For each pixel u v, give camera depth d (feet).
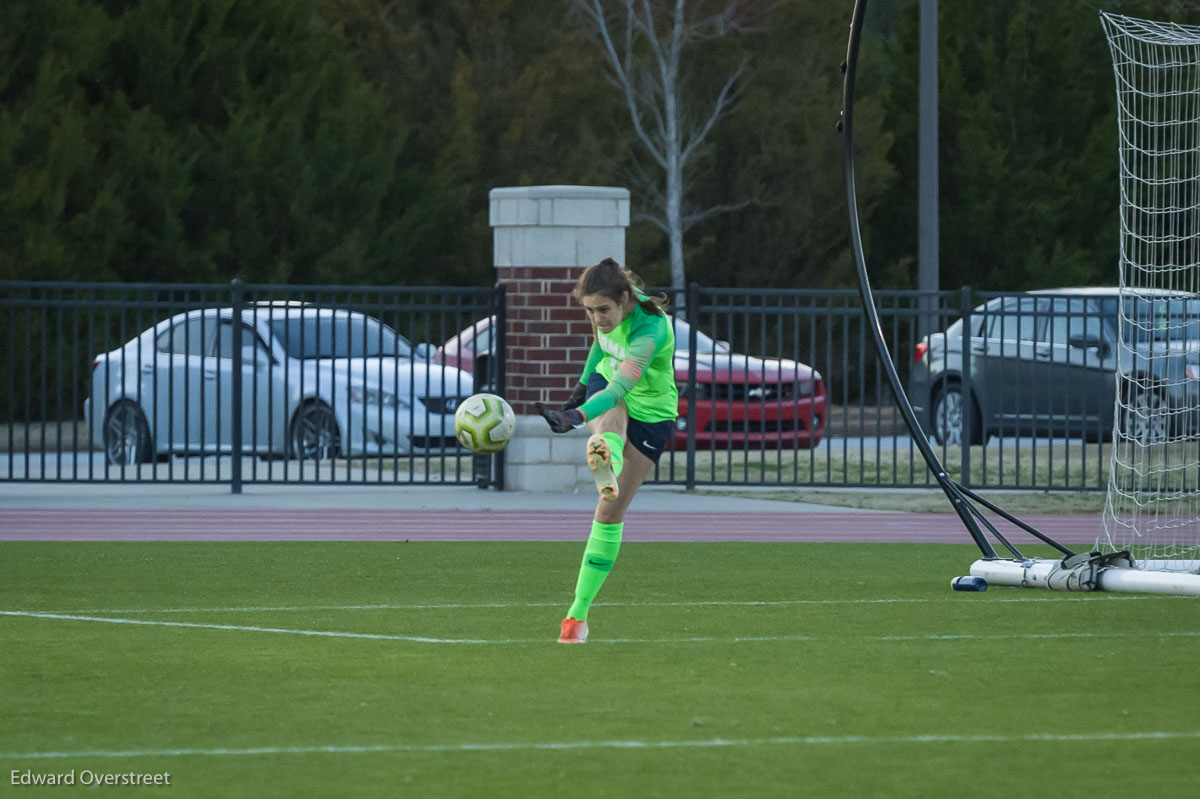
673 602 119.75
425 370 219.00
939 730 77.41
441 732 76.89
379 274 426.51
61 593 123.85
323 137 420.77
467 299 464.65
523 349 206.18
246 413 236.84
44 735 76.33
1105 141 481.05
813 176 495.41
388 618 111.86
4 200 351.25
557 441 205.67
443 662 94.58
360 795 66.18
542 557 146.30
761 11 514.68
